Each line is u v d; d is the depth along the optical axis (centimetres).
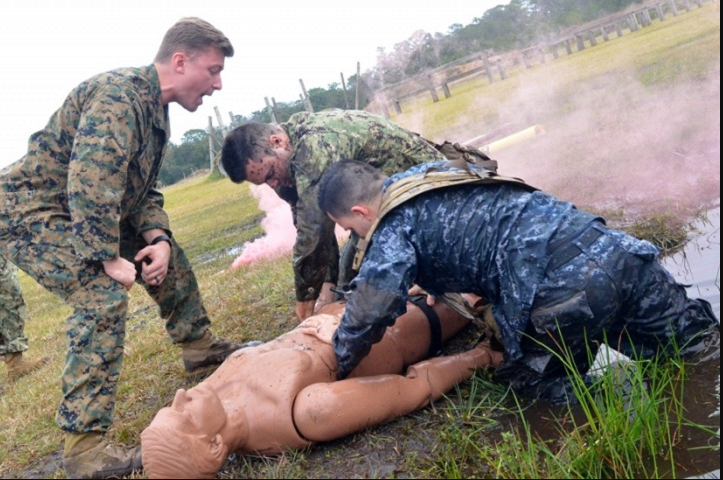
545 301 290
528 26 2450
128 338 571
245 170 378
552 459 259
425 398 312
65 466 301
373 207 308
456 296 364
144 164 344
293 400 286
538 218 297
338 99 2286
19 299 594
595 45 1934
